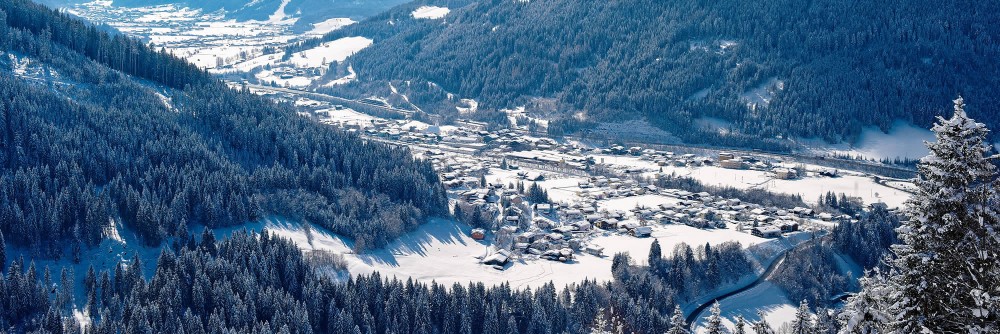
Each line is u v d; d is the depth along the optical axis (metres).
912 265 67.00
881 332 66.75
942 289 66.12
